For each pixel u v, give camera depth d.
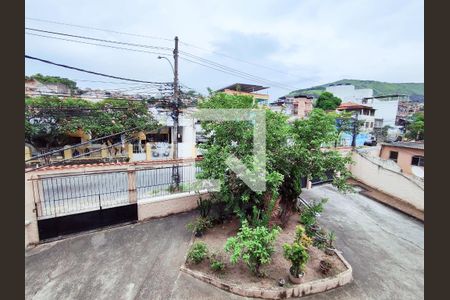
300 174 8.12
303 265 5.14
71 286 5.05
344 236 7.92
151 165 12.06
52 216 6.68
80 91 11.12
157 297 4.88
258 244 5.01
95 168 10.99
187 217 8.34
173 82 10.38
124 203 7.83
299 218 8.56
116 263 5.84
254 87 27.62
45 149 14.55
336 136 8.54
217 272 5.50
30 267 5.57
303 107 29.92
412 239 7.86
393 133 26.62
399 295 5.28
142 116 17.28
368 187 13.31
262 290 4.96
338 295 5.21
